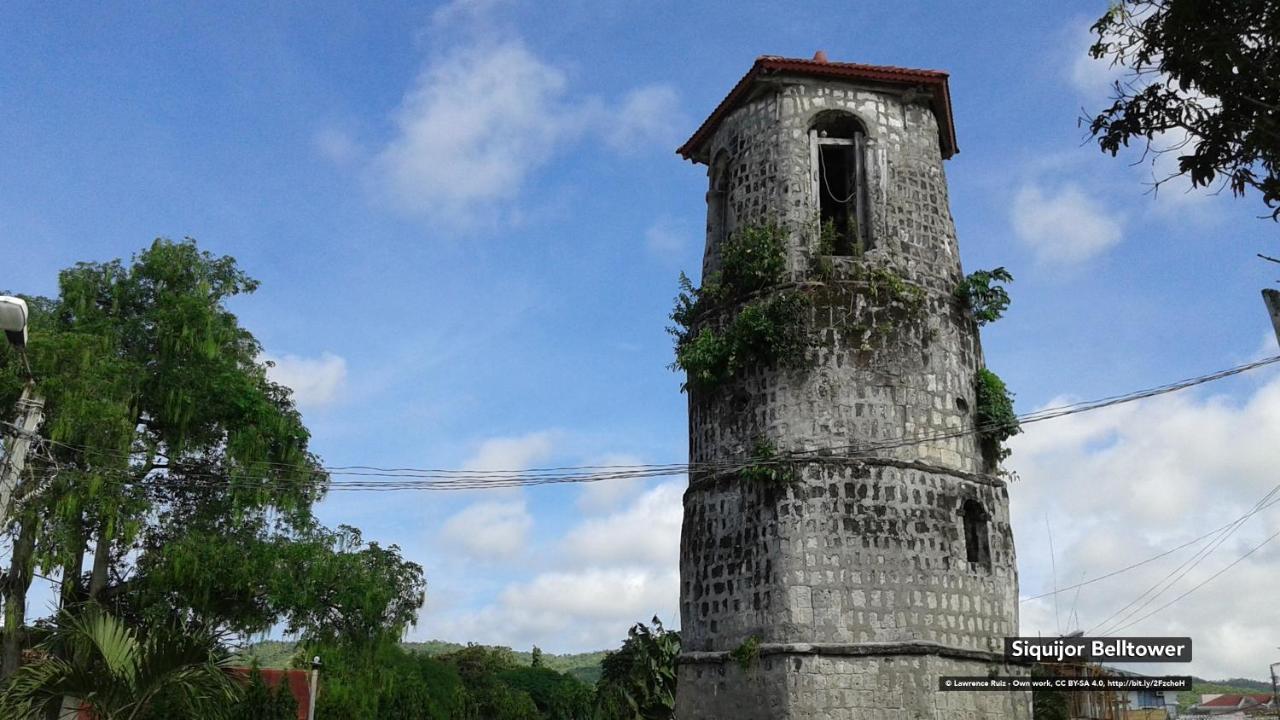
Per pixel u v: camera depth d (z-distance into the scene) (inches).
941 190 1141.7
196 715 788.6
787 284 1059.3
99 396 1074.7
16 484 738.8
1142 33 574.9
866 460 989.8
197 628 990.4
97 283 1245.7
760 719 939.3
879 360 1027.3
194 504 1230.9
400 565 1246.3
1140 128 589.6
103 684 736.3
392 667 1486.2
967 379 1076.5
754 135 1149.1
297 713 1434.5
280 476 1245.1
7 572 1095.0
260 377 1332.4
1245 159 563.8
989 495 1040.2
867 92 1149.7
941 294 1086.4
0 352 1066.7
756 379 1047.6
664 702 1689.2
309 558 1149.7
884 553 964.6
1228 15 549.0
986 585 1002.7
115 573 1208.2
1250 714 2480.3
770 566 975.6
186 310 1218.6
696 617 1035.9
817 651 928.9
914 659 929.5
